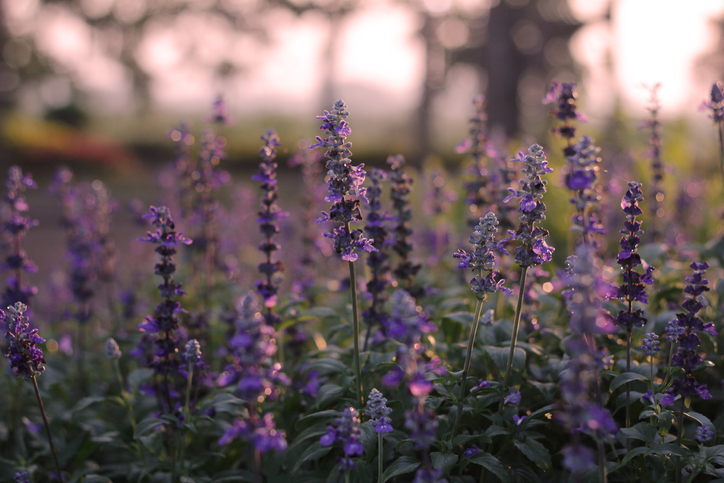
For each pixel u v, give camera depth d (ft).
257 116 166.50
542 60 96.48
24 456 12.57
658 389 9.91
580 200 8.48
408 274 12.65
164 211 10.41
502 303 13.50
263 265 12.06
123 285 22.76
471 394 10.23
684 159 27.73
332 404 11.73
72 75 86.48
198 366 11.28
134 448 12.50
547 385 10.55
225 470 11.95
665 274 14.37
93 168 104.68
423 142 106.11
